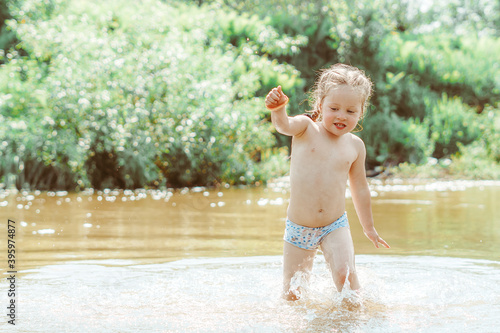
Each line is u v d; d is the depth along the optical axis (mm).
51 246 3902
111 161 8586
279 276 3008
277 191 8398
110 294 2625
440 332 2062
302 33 13438
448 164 13031
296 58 13188
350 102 3002
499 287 2717
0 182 8227
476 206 6438
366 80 3098
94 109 8297
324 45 13625
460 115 13852
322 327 2139
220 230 4637
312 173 2984
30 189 8227
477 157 12594
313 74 13172
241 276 3002
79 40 8469
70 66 8297
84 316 2285
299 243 2977
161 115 8750
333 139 3078
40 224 4910
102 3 9867
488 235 4379
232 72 10328
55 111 8172
